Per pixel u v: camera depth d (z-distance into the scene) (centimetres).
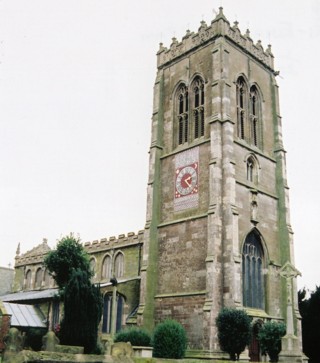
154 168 5225
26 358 1007
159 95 5581
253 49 5503
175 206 4919
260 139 5253
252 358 4147
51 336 1978
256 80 5428
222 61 4916
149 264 4822
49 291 6488
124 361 1149
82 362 1071
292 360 2900
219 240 4262
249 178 4888
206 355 3866
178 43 5631
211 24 5241
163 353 3403
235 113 4934
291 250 4884
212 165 4512
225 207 4375
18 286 8112
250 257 4600
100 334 4197
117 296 5181
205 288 4234
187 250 4569
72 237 5381
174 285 4600
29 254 8225
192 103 5200
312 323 5028
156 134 5384
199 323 4166
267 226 4862
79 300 3206
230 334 3706
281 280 4788
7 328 3719
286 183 5191
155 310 4700
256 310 4444
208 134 4812
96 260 6469
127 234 6056
